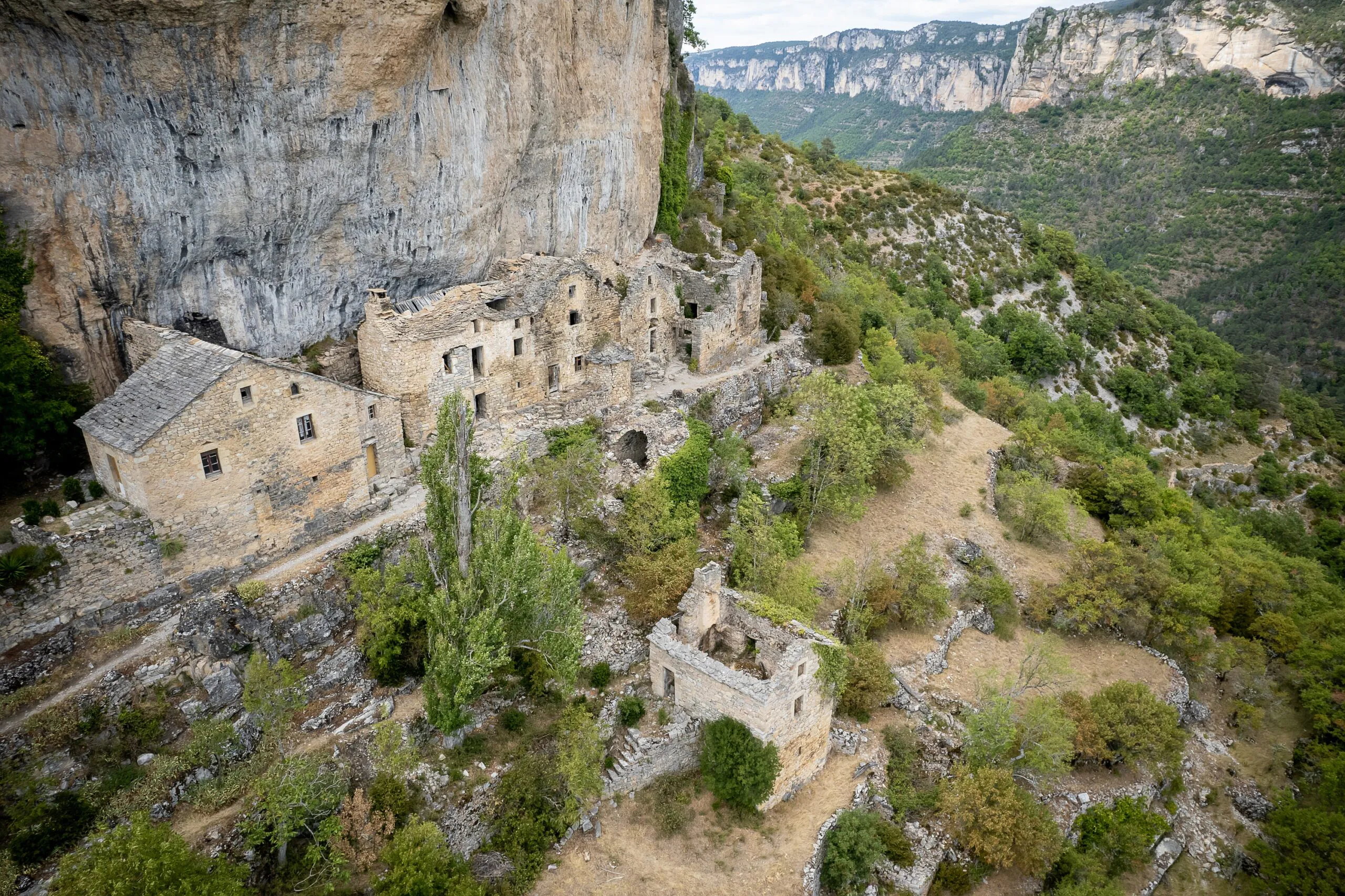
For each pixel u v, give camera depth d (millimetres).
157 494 27062
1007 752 36062
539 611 30047
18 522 26281
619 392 45094
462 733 29500
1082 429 87875
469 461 29250
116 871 19031
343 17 27641
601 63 43469
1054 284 127250
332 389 31859
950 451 61875
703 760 31172
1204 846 38531
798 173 133500
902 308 95750
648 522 37625
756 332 57594
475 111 35250
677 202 60656
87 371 28906
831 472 46906
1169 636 46969
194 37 25156
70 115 24828
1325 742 44312
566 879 27656
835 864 29203
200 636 26812
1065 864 33438
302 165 30188
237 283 31547
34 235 26000
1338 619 51250
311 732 27734
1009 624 45938
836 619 39688
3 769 22812
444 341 37031
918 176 145125
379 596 29938
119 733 24594
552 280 41594
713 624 36125
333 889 24156
